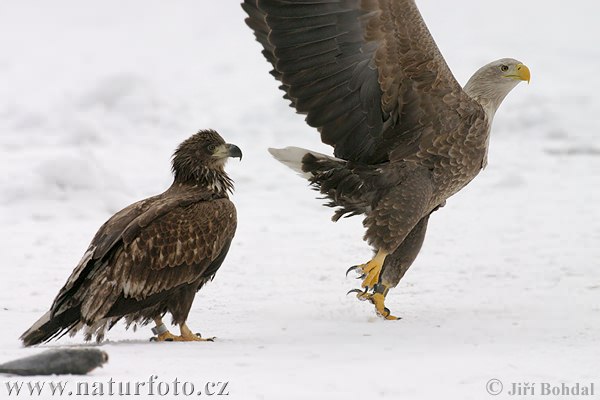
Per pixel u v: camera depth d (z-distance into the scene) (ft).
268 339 35.32
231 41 174.19
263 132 96.73
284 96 40.86
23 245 54.24
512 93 112.78
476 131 41.47
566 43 161.58
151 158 82.89
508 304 42.47
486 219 61.46
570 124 97.66
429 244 55.11
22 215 61.57
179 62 149.48
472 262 50.90
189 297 35.83
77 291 34.04
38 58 157.79
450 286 46.29
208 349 32.68
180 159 38.47
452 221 60.95
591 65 137.18
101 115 100.37
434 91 40.70
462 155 41.55
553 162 81.41
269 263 50.88
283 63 40.22
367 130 41.52
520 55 143.64
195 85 125.70
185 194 37.22
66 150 84.33
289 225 60.08
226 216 36.65
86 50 168.55
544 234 57.26
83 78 133.90
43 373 28.04
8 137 91.81
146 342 34.88
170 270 34.99
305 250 53.78
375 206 41.63
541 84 120.06
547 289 45.52
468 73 124.16
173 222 35.32
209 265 36.06
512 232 57.82
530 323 38.32
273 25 39.75
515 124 97.35
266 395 26.07
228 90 121.49
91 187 66.49
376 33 39.40
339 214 43.09
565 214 62.69
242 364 29.81
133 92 105.09
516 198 67.92
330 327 37.88
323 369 29.07
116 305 34.22
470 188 71.46
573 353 32.04
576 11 206.39
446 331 36.78
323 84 40.63
